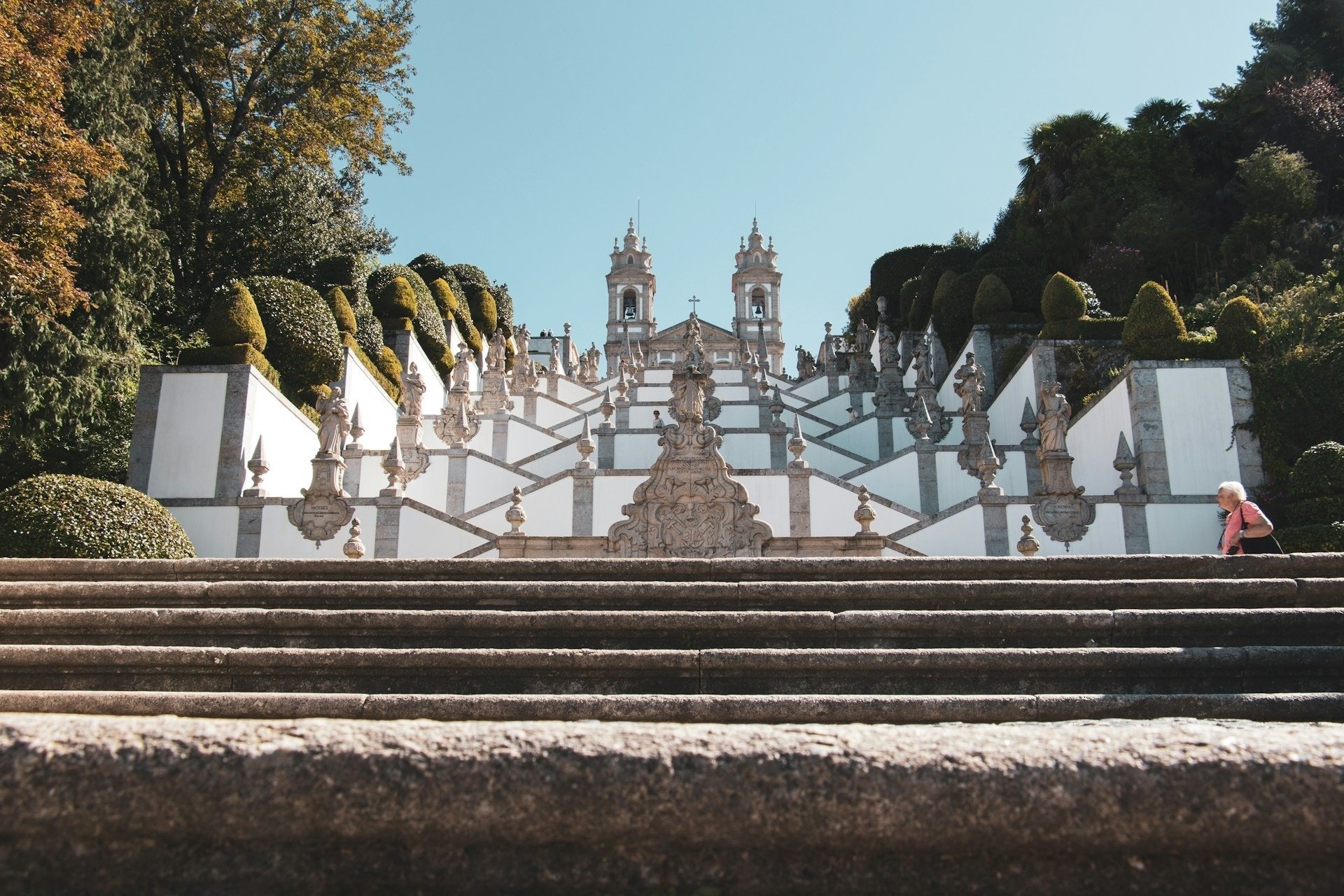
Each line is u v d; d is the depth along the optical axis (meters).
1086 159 33.28
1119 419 18.28
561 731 2.95
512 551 14.53
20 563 7.79
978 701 5.23
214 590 6.98
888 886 2.77
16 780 2.71
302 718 5.24
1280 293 22.41
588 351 44.47
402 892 2.77
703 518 14.44
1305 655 5.78
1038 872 2.77
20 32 13.66
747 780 2.77
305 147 28.05
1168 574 7.33
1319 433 17.09
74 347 16.11
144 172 19.91
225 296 18.12
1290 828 2.64
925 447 19.38
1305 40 34.78
